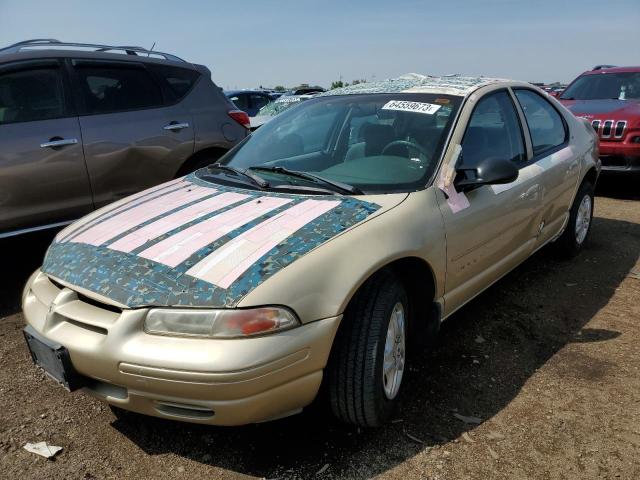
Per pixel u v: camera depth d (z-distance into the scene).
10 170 4.06
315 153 3.23
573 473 2.20
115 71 4.75
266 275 2.04
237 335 1.94
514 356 3.13
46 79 4.35
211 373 1.91
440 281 2.70
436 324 2.78
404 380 2.87
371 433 2.46
